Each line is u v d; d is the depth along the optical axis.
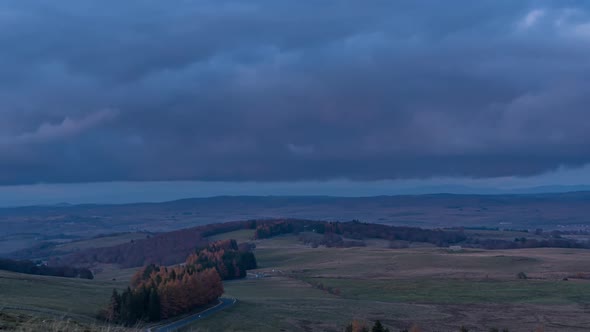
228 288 134.50
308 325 78.06
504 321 88.75
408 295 120.12
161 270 116.56
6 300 71.19
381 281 143.00
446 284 135.00
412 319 88.38
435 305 105.25
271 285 140.62
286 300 106.81
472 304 106.69
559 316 93.06
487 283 134.88
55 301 78.88
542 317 92.19
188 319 80.88
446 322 86.94
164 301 80.19
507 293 119.19
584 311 97.44
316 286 136.50
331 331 74.81
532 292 119.44
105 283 119.25
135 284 114.88
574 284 128.50
